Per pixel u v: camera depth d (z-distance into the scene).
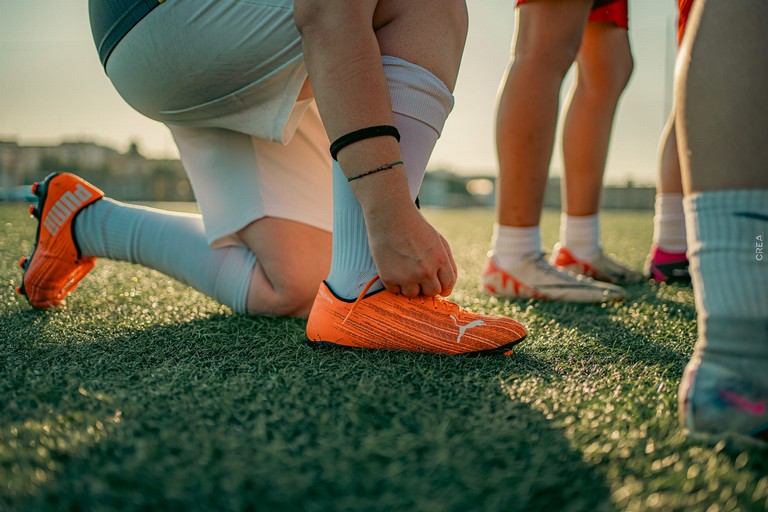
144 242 1.47
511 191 1.79
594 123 2.12
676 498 0.55
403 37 1.02
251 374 0.94
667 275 2.21
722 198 0.66
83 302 1.60
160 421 0.71
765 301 0.65
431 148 1.07
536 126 1.72
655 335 1.30
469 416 0.74
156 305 1.58
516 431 0.69
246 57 1.12
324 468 0.60
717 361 0.67
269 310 1.43
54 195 1.44
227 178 1.39
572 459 0.63
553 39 1.68
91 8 1.27
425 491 0.56
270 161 1.40
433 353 1.07
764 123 0.64
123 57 1.21
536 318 1.50
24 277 1.46
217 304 1.60
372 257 1.03
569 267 2.21
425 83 1.02
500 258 1.85
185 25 1.11
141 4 1.13
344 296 1.08
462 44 1.11
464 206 22.41
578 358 1.08
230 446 0.64
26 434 0.68
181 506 0.53
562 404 0.80
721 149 0.66
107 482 0.57
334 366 0.99
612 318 1.50
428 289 1.01
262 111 1.21
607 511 0.53
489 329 1.08
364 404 0.77
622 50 2.09
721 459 0.63
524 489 0.56
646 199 17.44
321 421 0.72
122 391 0.84
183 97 1.23
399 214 0.93
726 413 0.65
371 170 0.91
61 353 1.07
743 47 0.66
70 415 0.73
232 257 1.44
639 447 0.65
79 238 1.47
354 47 0.88
